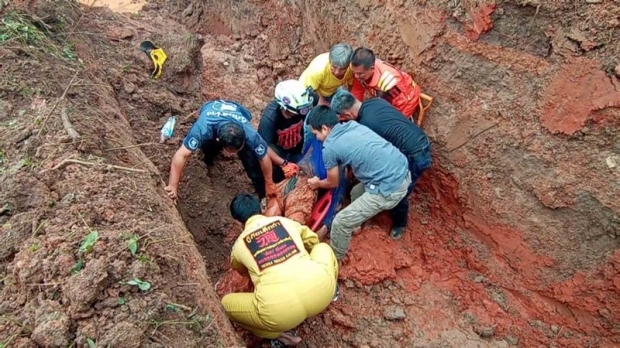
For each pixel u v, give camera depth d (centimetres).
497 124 426
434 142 475
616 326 407
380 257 462
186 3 749
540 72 393
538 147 405
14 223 300
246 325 364
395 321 436
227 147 393
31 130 354
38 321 257
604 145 372
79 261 279
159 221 325
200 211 488
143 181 356
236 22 686
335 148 399
